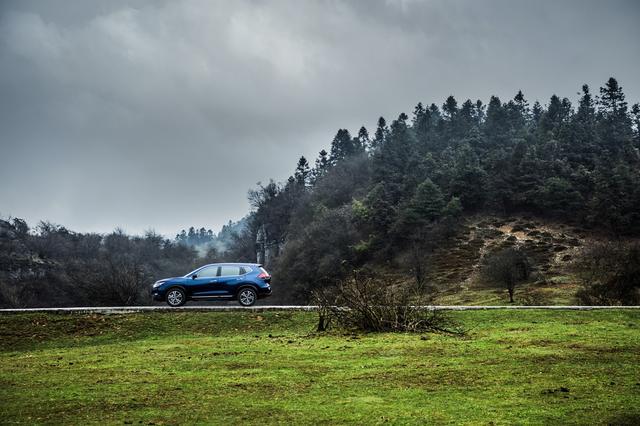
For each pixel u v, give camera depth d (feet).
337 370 36.96
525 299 164.55
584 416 24.70
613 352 41.01
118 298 162.30
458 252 270.67
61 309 68.23
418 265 229.04
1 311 67.05
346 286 63.41
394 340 51.21
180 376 35.81
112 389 32.22
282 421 24.99
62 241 342.64
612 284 139.85
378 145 555.69
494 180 335.47
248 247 400.47
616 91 445.37
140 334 61.26
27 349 56.18
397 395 29.58
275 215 422.82
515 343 47.16
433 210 303.07
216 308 69.62
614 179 290.35
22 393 31.58
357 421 24.81
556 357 39.40
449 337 52.95
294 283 273.95
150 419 25.79
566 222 300.40
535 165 331.77
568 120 450.71
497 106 477.77
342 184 423.64
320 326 60.54
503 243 273.33
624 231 271.90
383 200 328.29
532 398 28.14
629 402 26.81
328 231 299.17
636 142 403.75
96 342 58.59
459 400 28.22
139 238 406.41
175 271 362.74
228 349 47.65
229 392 30.99
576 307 71.31
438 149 440.86
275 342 51.80
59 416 26.58
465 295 207.62
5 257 278.46
